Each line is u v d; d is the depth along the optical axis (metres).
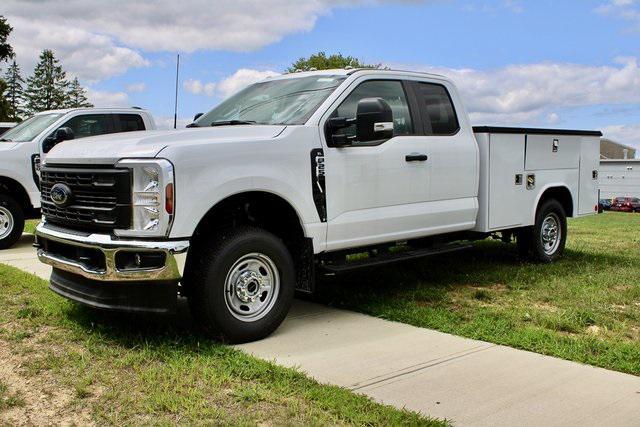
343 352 4.57
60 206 4.84
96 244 4.48
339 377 4.05
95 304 4.59
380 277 7.04
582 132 8.30
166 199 4.34
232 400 3.63
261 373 3.99
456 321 5.30
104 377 3.93
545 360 4.38
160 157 4.36
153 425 3.29
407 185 5.93
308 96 5.63
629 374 4.13
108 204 4.55
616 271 7.40
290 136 5.06
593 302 5.91
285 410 3.49
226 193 4.62
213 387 3.79
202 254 4.64
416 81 6.30
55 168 5.01
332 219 5.34
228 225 4.97
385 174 5.72
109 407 3.53
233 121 5.64
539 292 6.31
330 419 3.38
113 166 4.50
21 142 9.77
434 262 7.97
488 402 3.65
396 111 6.02
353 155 5.46
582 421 3.41
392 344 4.76
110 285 4.56
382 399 3.69
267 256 4.88
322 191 5.24
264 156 4.86
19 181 9.61
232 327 4.68
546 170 7.75
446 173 6.34
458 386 3.90
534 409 3.56
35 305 5.62
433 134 6.31
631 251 9.16
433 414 3.48
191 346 4.55
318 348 4.66
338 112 5.48
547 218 7.96
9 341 4.68
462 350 4.60
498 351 4.58
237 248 4.68
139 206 4.39
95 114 10.47
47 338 4.75
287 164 5.00
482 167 6.82
